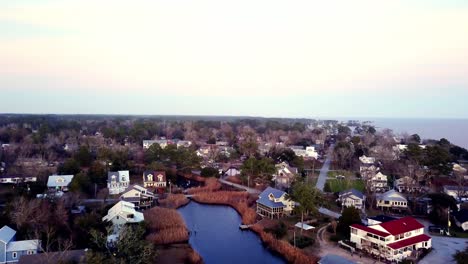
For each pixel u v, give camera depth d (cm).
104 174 9819
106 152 11500
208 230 6794
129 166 11212
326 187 9731
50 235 4869
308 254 5284
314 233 6291
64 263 4084
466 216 6700
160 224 6550
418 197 8581
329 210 7756
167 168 11100
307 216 7200
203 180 10994
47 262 4275
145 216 6925
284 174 10512
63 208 6091
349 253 5362
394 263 4925
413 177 10038
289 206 7500
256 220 7212
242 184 10431
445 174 10412
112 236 5231
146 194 8319
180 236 6084
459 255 4594
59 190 8500
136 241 4419
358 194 8112
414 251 5297
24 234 5250
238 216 7738
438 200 7325
